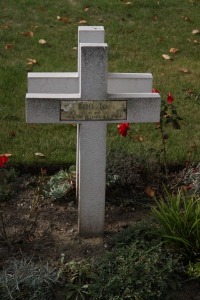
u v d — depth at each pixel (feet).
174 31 31.01
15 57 27.68
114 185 18.89
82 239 16.92
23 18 31.81
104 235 17.08
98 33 17.01
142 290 14.38
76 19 31.94
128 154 19.58
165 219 16.01
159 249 15.35
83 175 16.33
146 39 30.04
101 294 14.44
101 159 16.21
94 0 34.17
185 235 15.76
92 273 15.16
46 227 17.43
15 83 25.23
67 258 16.21
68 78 17.03
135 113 15.92
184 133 22.08
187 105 24.06
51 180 19.02
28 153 20.62
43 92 17.16
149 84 17.11
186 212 16.02
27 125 22.35
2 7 32.96
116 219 17.84
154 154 19.65
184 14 32.94
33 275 14.87
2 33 29.96
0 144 21.16
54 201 18.53
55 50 28.58
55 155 20.53
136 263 14.85
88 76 15.46
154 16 32.37
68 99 15.62
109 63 27.37
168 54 28.63
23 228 17.11
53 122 15.81
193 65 27.63
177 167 20.08
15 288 14.62
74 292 14.92
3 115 22.88
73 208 18.30
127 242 16.14
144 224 16.55
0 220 17.62
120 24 31.48
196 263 15.46
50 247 16.61
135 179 18.90
